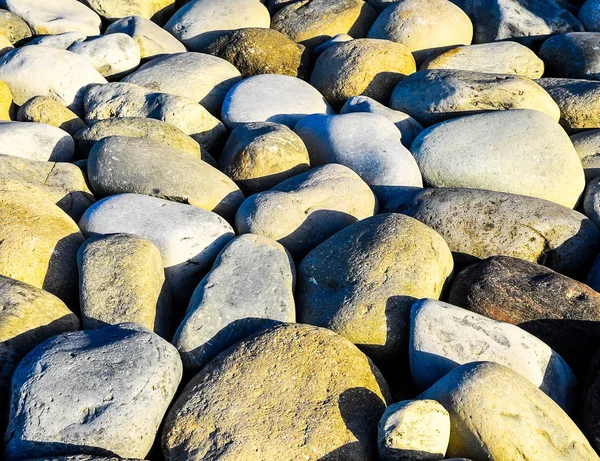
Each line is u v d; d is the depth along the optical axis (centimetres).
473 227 164
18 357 135
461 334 139
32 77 202
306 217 162
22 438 123
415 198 171
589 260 163
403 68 214
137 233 157
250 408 129
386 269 148
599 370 136
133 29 227
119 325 137
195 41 238
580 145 190
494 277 151
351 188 169
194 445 125
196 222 158
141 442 125
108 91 201
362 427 129
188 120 193
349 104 203
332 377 133
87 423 124
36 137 181
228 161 181
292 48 227
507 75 199
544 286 149
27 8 233
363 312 144
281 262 151
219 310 143
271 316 145
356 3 245
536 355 139
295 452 124
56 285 152
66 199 169
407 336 143
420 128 199
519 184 176
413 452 123
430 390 131
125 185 170
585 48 218
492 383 127
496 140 179
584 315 145
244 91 203
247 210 162
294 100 203
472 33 239
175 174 169
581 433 128
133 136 184
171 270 156
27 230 153
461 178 179
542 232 162
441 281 152
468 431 125
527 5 239
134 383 127
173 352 134
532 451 123
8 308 139
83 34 227
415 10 229
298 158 180
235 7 241
